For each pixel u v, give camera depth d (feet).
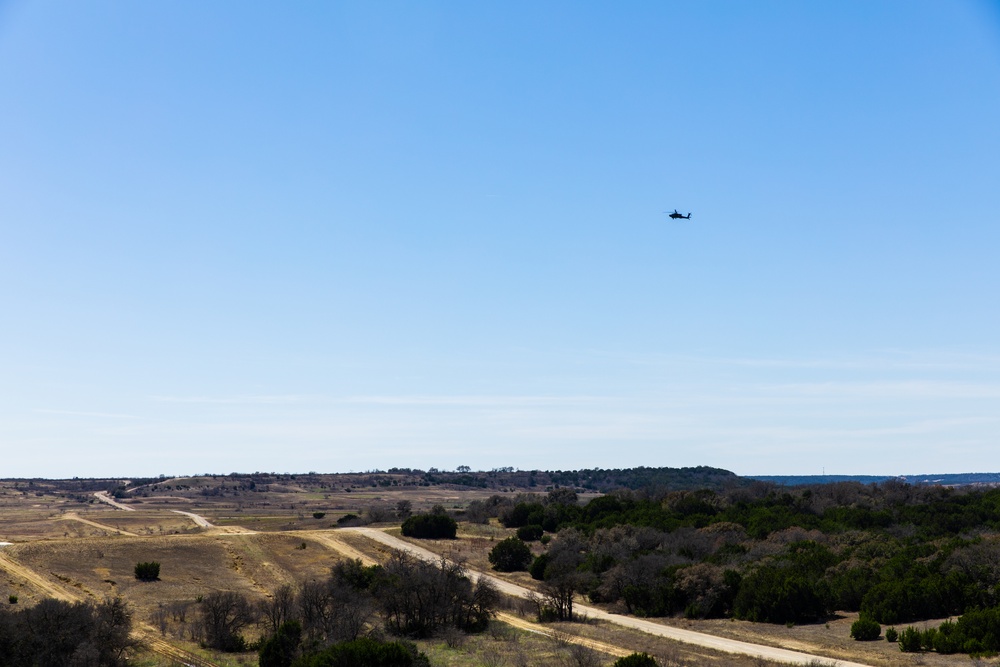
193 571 324.80
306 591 246.68
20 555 306.76
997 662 192.44
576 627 263.29
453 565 290.56
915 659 202.39
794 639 236.63
